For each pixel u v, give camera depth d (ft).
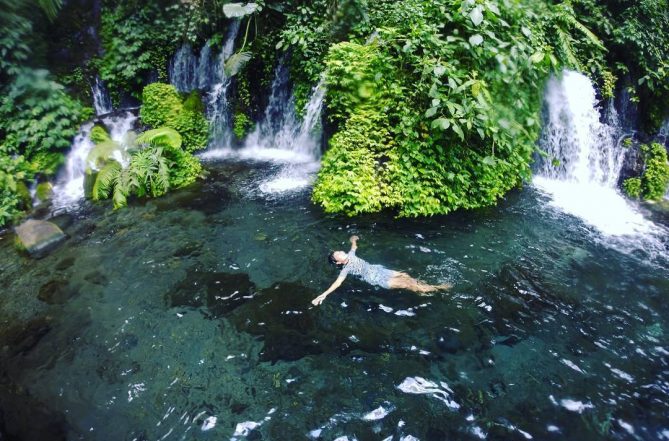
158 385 14.20
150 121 34.50
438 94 21.56
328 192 25.26
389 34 23.79
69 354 15.71
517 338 15.61
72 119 33.42
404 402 13.19
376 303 17.44
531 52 23.27
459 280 18.80
